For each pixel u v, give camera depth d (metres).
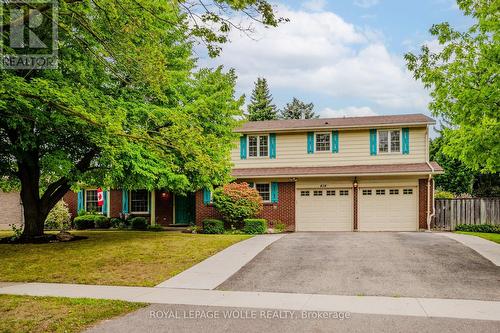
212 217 24.16
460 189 31.91
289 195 24.06
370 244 15.35
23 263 12.84
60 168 14.52
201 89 18.50
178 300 8.64
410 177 22.92
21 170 17.27
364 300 8.48
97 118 10.38
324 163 24.50
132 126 13.01
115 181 16.62
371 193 23.36
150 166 15.84
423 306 7.97
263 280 10.40
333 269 11.36
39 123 13.03
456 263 11.76
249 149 25.42
